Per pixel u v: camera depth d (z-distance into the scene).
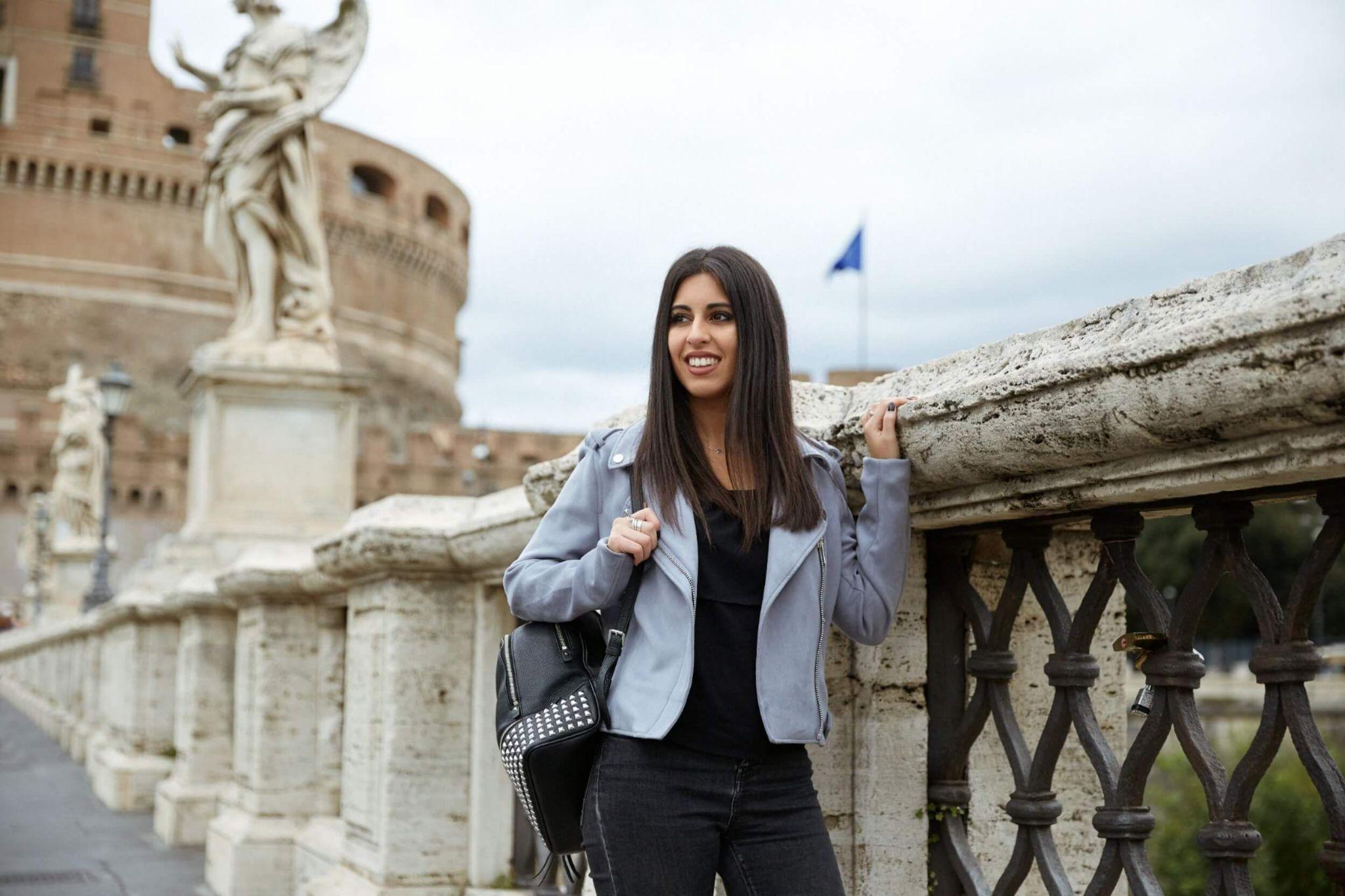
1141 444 1.83
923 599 2.69
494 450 59.75
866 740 2.65
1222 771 1.98
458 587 4.68
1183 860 19.69
